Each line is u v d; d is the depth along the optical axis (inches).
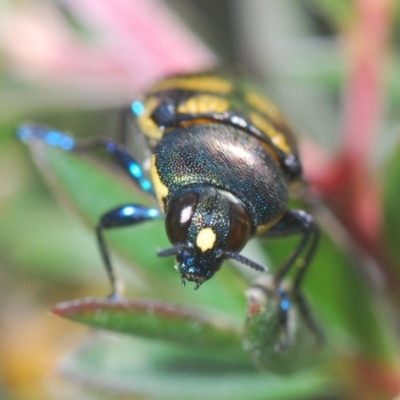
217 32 3.1
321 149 2.6
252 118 2.3
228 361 2.2
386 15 2.5
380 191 2.4
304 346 2.2
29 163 2.9
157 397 2.2
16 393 2.9
